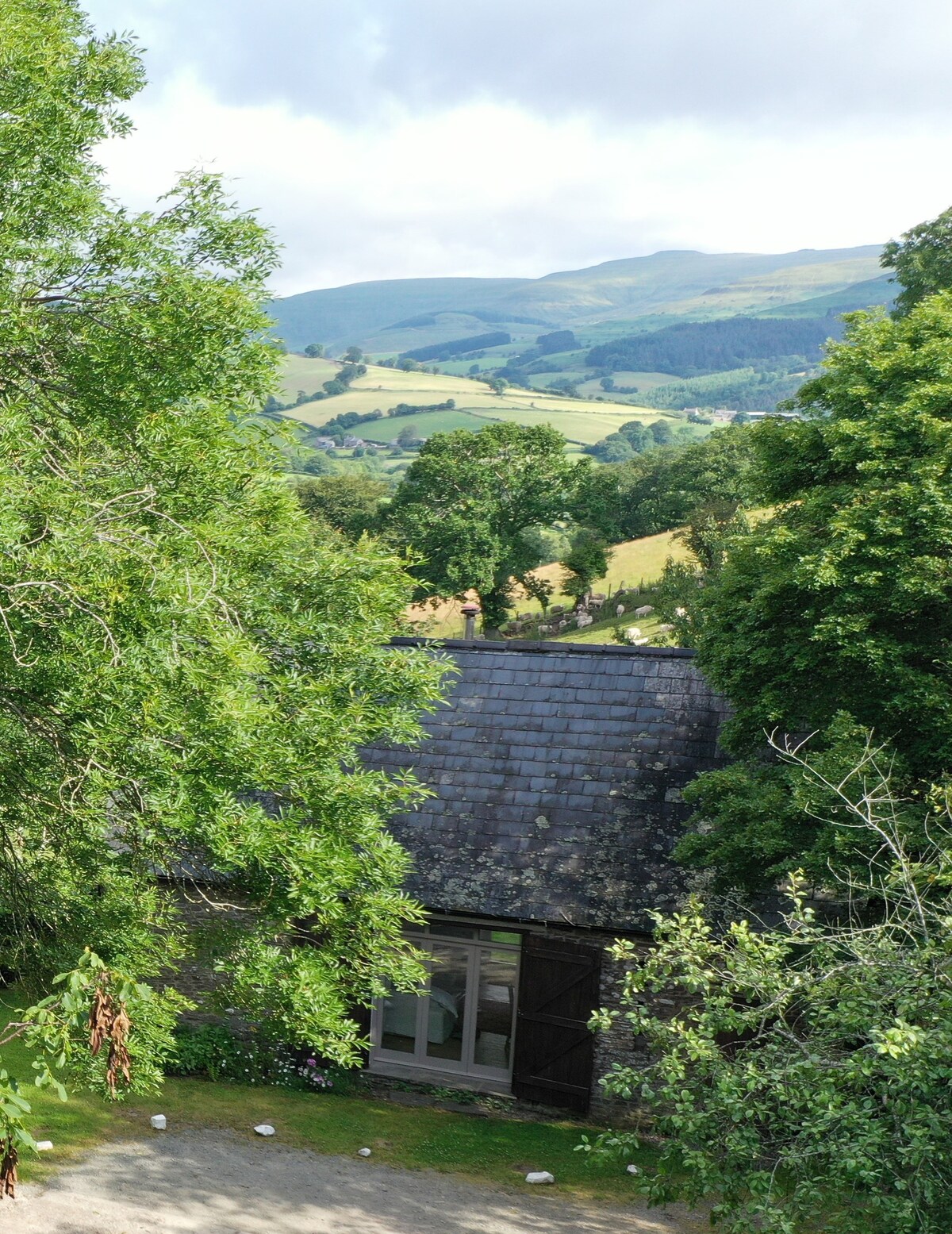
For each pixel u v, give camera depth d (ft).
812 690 45.93
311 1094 53.98
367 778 36.17
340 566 38.70
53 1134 43.52
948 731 40.57
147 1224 35.99
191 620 29.53
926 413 44.27
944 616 43.73
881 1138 24.62
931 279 124.16
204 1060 54.03
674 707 59.82
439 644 44.98
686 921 31.53
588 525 237.04
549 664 63.46
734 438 264.31
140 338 35.63
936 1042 24.59
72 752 31.30
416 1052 57.36
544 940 53.47
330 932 37.96
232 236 38.81
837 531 42.52
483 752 60.23
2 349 35.53
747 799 44.14
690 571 148.77
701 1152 27.22
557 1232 39.14
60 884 34.65
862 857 38.09
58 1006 23.41
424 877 55.57
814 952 30.30
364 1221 38.50
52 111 35.32
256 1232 36.52
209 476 32.96
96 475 32.99
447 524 220.64
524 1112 53.67
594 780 57.72
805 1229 36.35
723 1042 48.03
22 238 36.17
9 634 26.07
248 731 30.12
